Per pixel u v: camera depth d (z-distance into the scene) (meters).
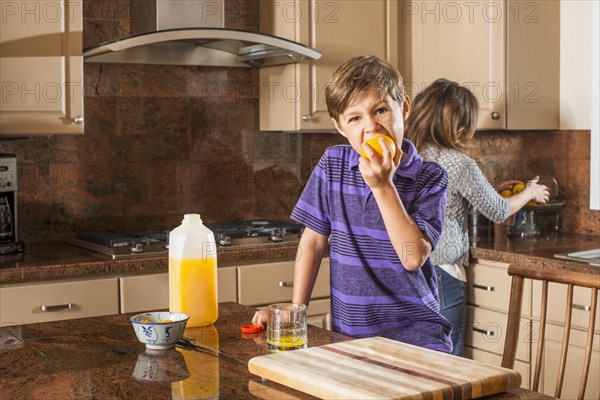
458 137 2.93
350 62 1.66
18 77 2.78
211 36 2.96
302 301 1.89
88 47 3.03
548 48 3.47
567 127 3.49
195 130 3.46
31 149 3.15
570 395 2.76
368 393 1.11
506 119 3.38
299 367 1.25
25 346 1.49
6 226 2.88
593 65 3.16
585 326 2.70
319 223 1.88
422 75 3.50
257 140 3.59
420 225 1.66
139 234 3.09
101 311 2.72
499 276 2.99
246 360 1.38
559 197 3.58
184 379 1.27
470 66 3.41
